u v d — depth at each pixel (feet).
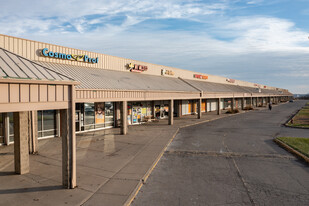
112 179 27.32
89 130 61.82
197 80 130.21
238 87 183.11
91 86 47.24
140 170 30.63
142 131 62.28
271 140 52.54
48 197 22.40
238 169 32.35
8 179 27.14
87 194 23.16
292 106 206.80
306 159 35.88
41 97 21.74
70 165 24.57
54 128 53.47
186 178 28.73
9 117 45.62
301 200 22.95
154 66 93.97
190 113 114.11
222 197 23.56
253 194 24.30
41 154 38.32
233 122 85.81
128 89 56.44
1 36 43.70
